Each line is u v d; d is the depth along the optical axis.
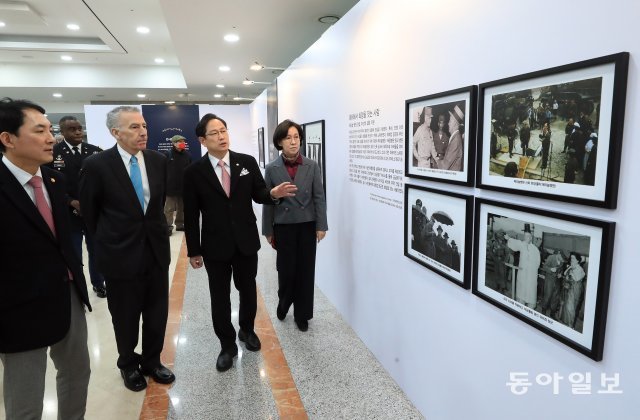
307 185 2.80
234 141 9.27
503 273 1.39
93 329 3.11
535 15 1.20
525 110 1.25
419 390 2.06
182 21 4.76
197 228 2.42
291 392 2.26
